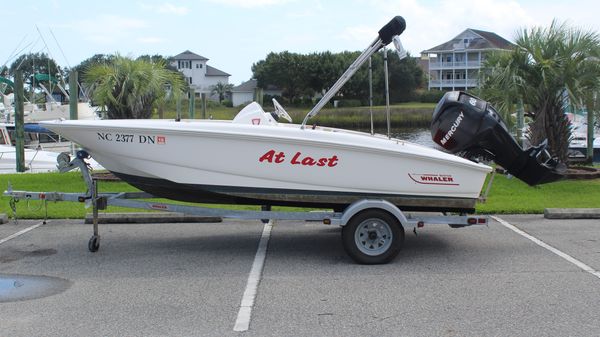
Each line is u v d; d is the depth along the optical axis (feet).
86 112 68.59
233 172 22.67
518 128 43.06
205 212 23.49
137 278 21.22
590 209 31.04
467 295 19.25
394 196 22.97
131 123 22.77
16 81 47.96
